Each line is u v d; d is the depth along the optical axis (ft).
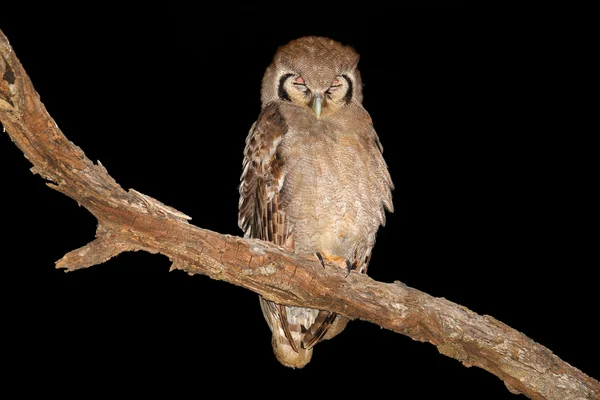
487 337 23.36
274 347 28.50
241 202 30.96
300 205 27.17
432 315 23.41
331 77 28.43
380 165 28.60
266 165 27.66
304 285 21.94
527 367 23.39
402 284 23.98
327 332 28.40
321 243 27.63
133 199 18.63
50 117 16.61
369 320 23.49
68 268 18.94
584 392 23.34
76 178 17.61
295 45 29.81
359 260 28.89
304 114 28.12
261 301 30.58
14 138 16.58
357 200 27.53
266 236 27.61
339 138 27.66
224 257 20.35
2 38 14.99
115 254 19.34
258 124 28.76
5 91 15.38
